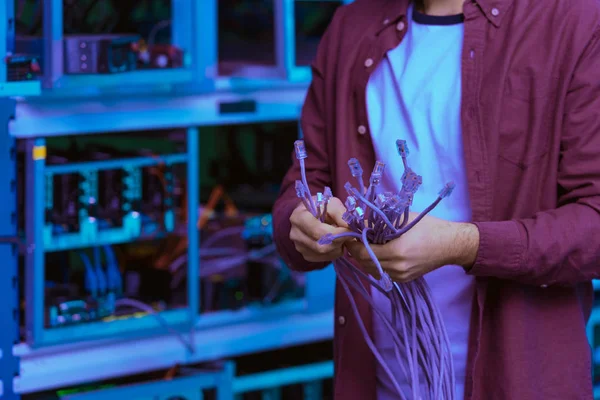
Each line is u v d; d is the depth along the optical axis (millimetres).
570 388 1522
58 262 2781
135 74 2506
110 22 2770
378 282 1458
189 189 2721
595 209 1413
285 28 2801
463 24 1562
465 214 1569
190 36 2719
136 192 2672
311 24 3285
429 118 1565
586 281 1544
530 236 1396
